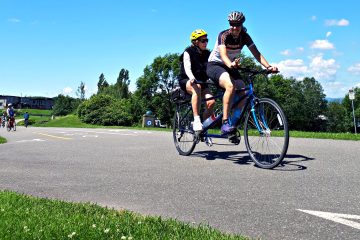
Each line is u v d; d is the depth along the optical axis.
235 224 3.23
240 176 5.07
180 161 6.48
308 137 11.30
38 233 2.87
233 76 6.25
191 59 6.91
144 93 71.44
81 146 9.50
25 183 5.08
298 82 97.94
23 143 10.84
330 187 4.37
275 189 4.33
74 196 4.33
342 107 110.81
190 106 7.16
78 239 2.78
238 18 5.87
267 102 5.58
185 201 3.98
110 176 5.40
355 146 7.96
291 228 3.10
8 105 28.41
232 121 6.19
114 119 93.06
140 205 3.89
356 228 3.06
